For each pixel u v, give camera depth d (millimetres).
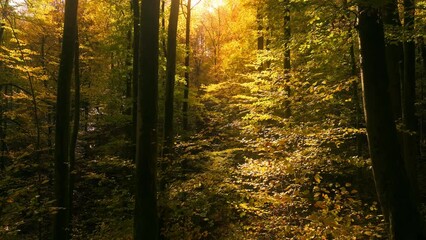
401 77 9555
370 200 10164
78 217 12445
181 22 18125
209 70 28344
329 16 6664
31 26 15367
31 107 14422
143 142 5895
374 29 5727
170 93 10359
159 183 8039
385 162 5629
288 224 6477
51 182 12250
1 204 6121
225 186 7480
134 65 11594
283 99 9500
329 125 7824
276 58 11125
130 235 7828
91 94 15828
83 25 15672
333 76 11430
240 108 13125
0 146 15367
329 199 6375
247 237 6902
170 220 7762
